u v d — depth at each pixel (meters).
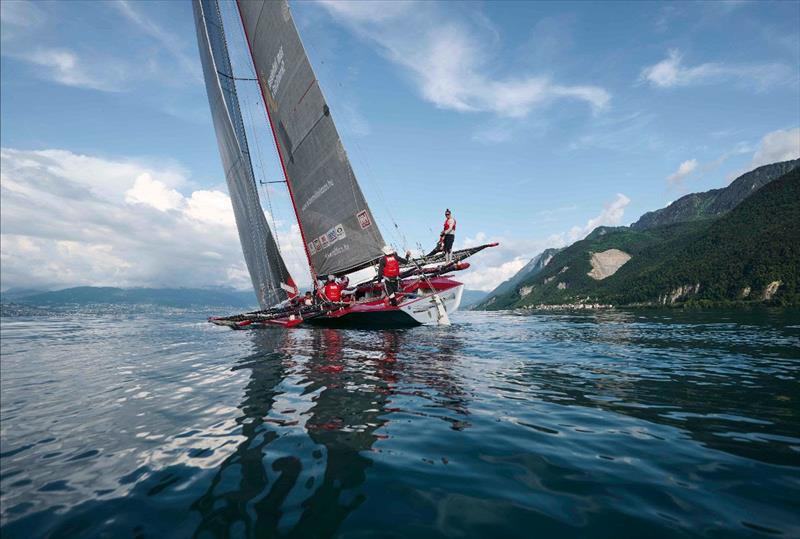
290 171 21.92
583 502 3.13
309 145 20.05
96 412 6.34
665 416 5.27
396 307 17.69
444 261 19.11
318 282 23.20
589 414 5.37
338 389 6.91
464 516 2.95
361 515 2.99
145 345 16.08
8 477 3.94
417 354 10.62
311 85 18.59
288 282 24.75
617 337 14.57
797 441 4.34
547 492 3.30
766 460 3.84
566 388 6.81
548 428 4.85
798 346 11.77
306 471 3.77
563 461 3.90
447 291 20.20
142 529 2.90
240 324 21.48
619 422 5.05
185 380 8.45
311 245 22.64
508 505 3.10
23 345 17.83
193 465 4.02
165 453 4.39
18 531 2.94
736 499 3.12
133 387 8.11
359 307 18.59
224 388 7.46
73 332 25.31
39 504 3.36
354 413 5.54
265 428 5.05
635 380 7.39
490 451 4.17
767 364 8.91
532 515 2.95
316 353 11.22
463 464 3.86
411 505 3.12
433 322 19.28
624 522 2.83
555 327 19.69
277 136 21.86
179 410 6.13
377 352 11.07
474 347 11.91
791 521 2.80
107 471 4.00
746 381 7.25
